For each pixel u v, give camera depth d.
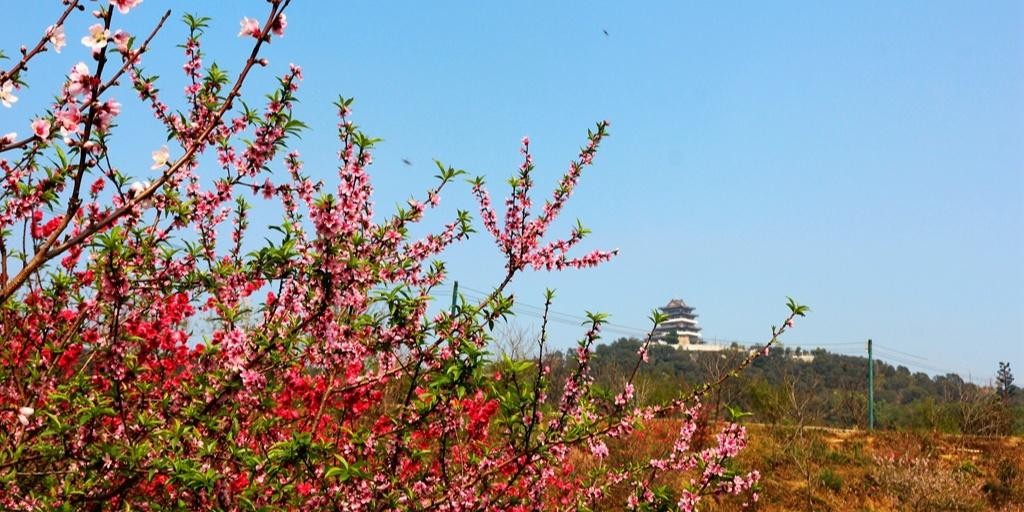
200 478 3.60
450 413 4.57
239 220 5.36
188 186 4.61
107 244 3.50
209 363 4.20
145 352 4.42
